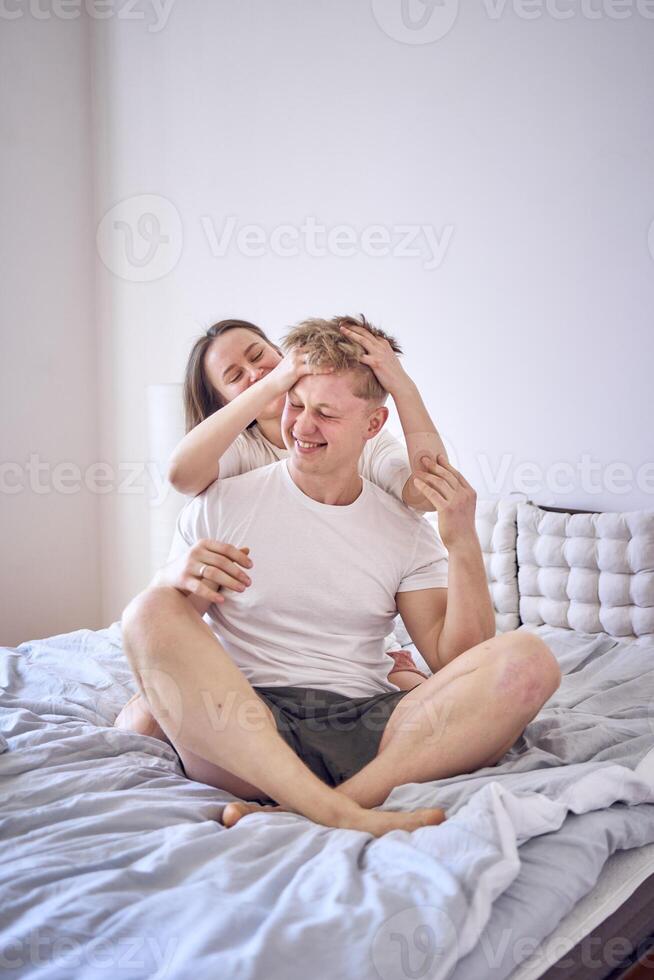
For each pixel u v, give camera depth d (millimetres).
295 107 3072
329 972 861
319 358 1370
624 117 2268
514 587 2383
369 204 2873
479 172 2582
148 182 3660
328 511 1437
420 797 1181
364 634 1461
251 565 1332
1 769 1340
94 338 3943
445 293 2688
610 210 2307
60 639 2348
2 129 3641
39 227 3754
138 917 931
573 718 1508
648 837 1223
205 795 1288
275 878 994
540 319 2467
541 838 1112
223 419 1452
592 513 2312
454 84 2625
